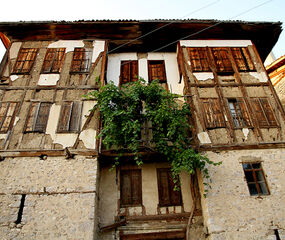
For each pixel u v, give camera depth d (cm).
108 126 771
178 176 875
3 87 922
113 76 1120
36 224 678
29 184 734
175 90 1073
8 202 704
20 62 1000
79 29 1098
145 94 862
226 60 1031
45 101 893
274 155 813
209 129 854
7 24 1036
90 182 748
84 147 807
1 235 659
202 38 1110
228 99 934
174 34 1130
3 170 752
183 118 820
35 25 1056
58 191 729
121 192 855
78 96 913
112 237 775
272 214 719
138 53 1202
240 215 716
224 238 682
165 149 778
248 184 779
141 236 779
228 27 1097
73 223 684
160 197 844
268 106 916
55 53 1036
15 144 801
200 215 798
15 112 866
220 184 762
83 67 991
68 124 847
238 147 821
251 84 966
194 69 997
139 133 890
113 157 849
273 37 1128
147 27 1103
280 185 764
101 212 811
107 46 1088
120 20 1070
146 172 888
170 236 777
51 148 801
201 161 745
